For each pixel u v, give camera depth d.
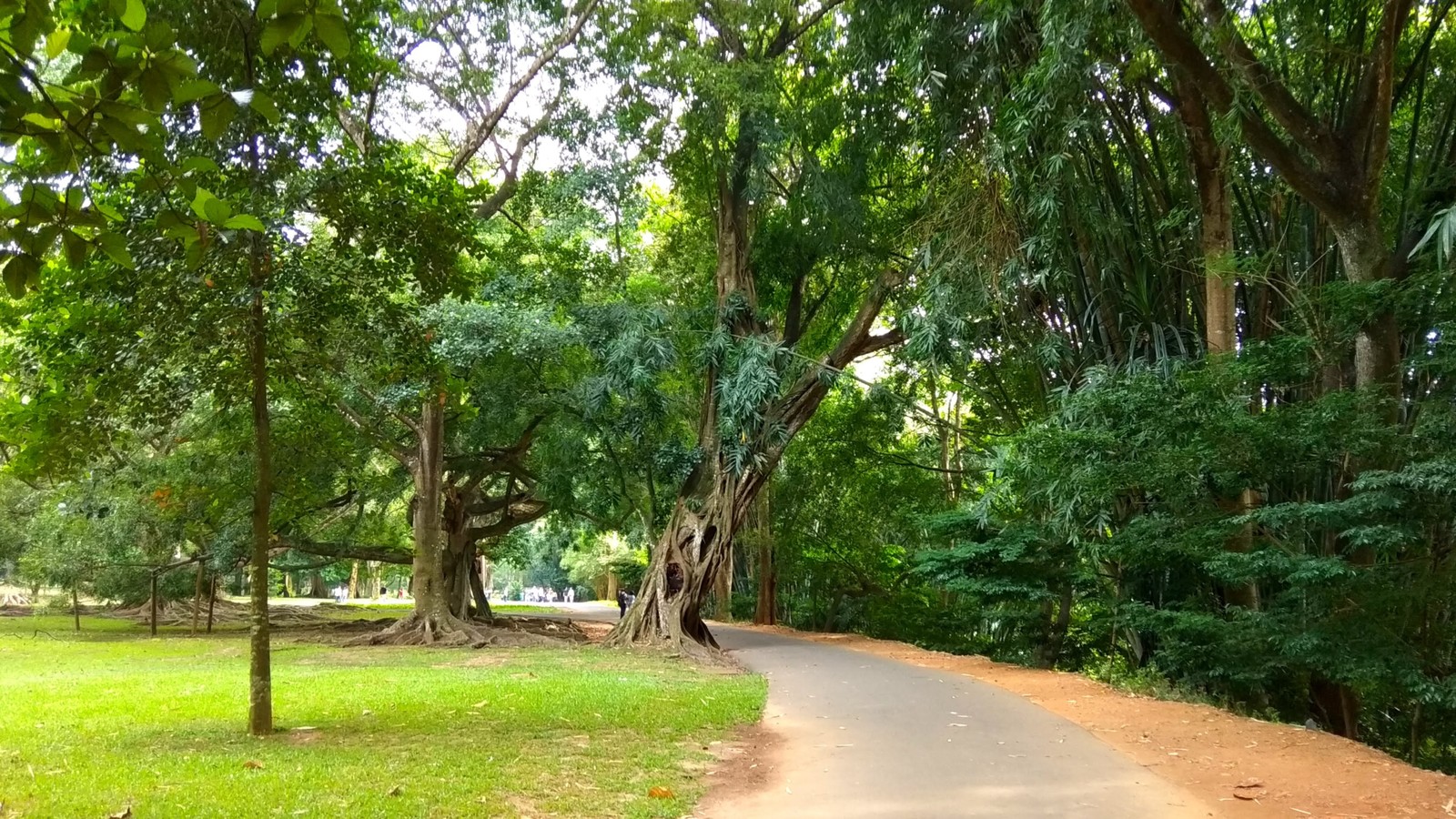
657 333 18.73
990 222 13.77
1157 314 14.21
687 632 18.83
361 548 24.81
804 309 22.94
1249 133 11.03
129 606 32.69
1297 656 10.76
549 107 19.12
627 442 21.44
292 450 17.73
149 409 9.18
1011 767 7.44
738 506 19.56
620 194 19.50
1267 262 12.29
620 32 17.86
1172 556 12.32
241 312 8.37
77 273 8.07
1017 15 12.48
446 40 18.17
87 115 3.34
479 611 26.27
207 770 6.81
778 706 10.76
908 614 24.69
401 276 9.86
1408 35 12.87
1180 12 11.31
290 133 8.41
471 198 10.12
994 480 19.48
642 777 6.94
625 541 40.66
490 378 20.52
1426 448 10.10
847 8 17.34
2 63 3.13
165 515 20.98
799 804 6.34
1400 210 12.42
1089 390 12.25
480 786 6.37
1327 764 7.49
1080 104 12.47
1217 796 6.51
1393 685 10.76
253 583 8.66
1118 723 9.45
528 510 26.12
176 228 3.85
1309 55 11.44
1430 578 10.03
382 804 5.83
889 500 25.55
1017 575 16.41
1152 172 14.19
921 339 14.27
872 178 19.03
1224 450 11.02
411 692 11.44
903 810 6.17
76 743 8.02
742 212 20.09
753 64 18.14
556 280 19.50
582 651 18.66
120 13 3.14
